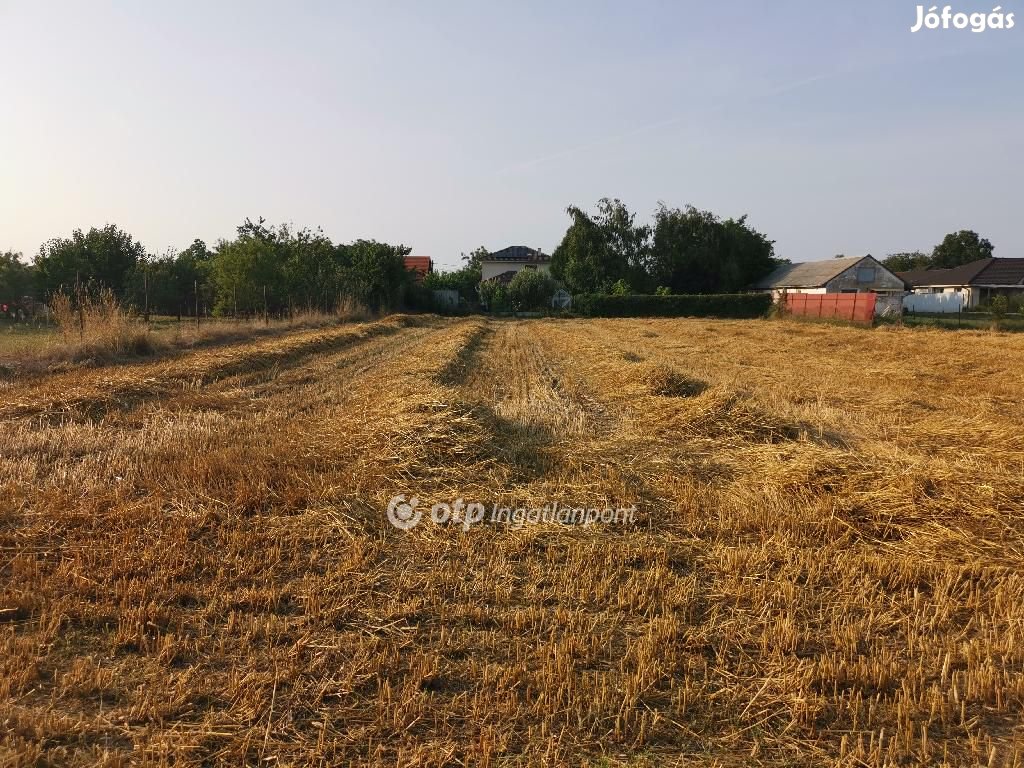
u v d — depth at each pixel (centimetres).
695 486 661
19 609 419
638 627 413
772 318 4462
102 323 1622
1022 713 332
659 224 6272
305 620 411
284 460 708
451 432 754
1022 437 813
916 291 6125
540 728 319
